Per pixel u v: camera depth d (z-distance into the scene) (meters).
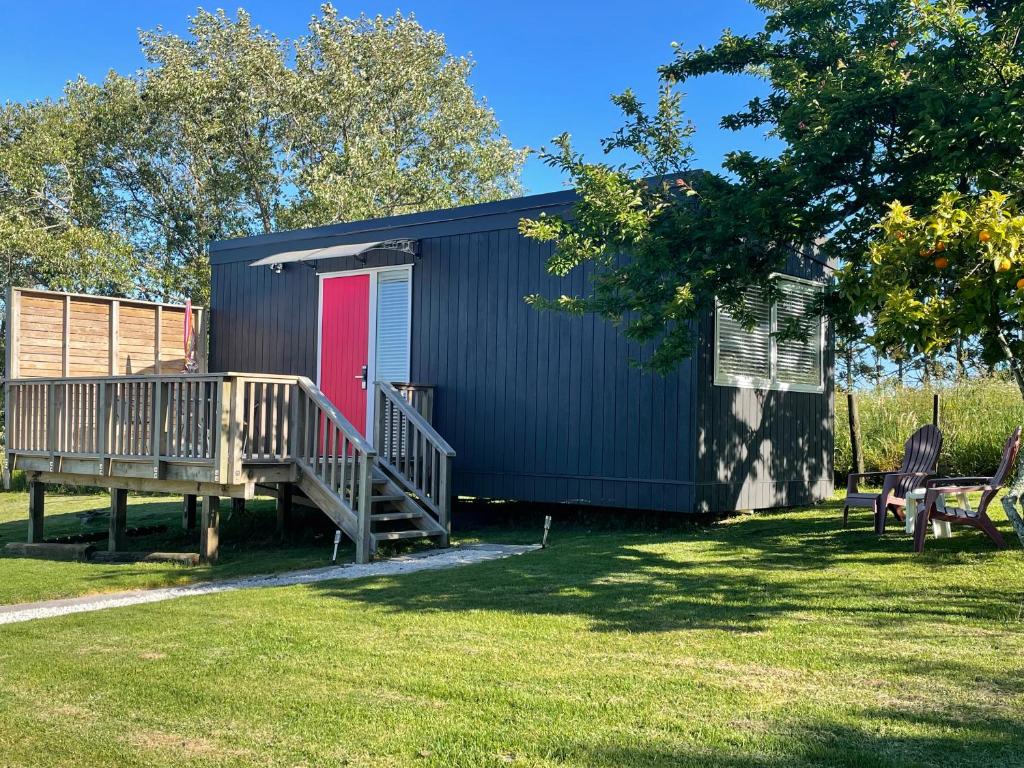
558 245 8.71
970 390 14.20
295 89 30.88
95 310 13.89
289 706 4.12
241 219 33.44
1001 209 5.32
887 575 6.73
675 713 3.89
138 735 3.82
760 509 11.48
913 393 14.65
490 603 6.25
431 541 9.75
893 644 4.84
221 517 13.01
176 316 14.76
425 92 34.38
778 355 11.38
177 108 31.66
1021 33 7.96
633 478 10.20
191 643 5.33
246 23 33.50
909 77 8.15
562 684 4.33
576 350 10.66
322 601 6.52
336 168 29.98
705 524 10.38
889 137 8.20
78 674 4.72
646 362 9.86
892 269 5.08
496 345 11.33
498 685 4.34
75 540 11.77
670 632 5.26
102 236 29.53
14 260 28.28
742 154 8.44
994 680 4.18
